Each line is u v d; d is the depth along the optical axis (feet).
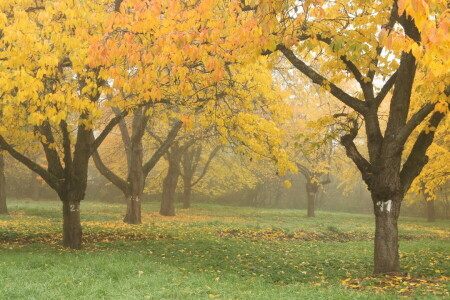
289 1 23.94
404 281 25.98
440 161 46.50
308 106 89.30
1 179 81.61
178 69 25.00
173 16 24.22
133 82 26.58
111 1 32.83
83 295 20.84
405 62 28.63
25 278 24.34
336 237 65.87
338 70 32.27
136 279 25.11
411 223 107.76
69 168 39.83
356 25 30.01
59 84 31.19
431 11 14.67
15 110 34.12
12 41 25.95
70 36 29.12
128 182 69.46
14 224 58.85
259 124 36.04
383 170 29.04
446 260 37.99
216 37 24.49
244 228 66.90
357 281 27.43
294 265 35.24
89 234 50.24
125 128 71.97
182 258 36.17
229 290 23.40
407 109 29.27
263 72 37.99
